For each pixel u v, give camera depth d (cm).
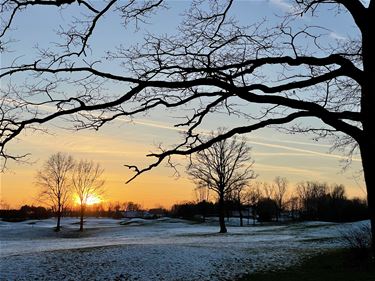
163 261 2184
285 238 3878
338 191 9625
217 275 1916
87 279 1802
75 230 6750
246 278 1847
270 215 9462
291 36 796
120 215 13275
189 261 2209
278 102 692
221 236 4397
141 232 5975
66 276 1847
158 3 761
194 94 746
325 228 4644
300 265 2134
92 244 3616
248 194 7344
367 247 2005
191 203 10162
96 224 8744
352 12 721
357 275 1638
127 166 731
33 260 2181
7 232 6166
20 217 10350
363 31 706
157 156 741
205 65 752
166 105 751
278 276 1853
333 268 1919
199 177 4872
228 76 721
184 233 5338
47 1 694
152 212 13538
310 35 809
